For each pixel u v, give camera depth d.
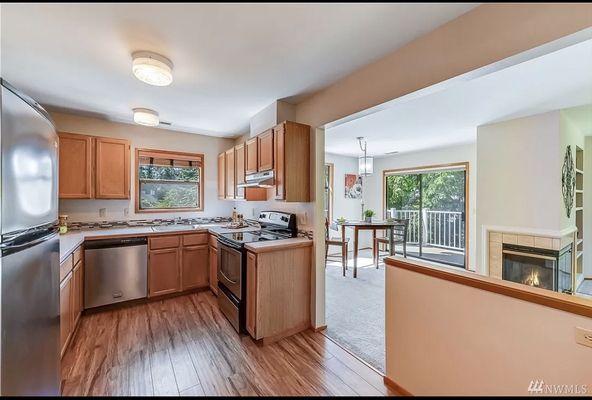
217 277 3.07
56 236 1.45
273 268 2.33
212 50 1.72
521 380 1.21
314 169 2.54
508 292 1.24
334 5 1.28
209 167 4.23
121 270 2.94
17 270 1.03
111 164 3.19
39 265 1.22
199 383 1.77
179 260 3.31
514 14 1.21
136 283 3.03
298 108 2.74
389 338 1.79
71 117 3.18
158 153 3.79
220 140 4.32
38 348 1.21
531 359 1.19
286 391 1.71
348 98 2.12
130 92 2.47
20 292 1.05
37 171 1.22
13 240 1.01
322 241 2.56
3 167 0.95
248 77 2.13
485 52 1.30
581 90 2.36
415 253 5.74
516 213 3.25
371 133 3.94
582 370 1.07
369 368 1.96
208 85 2.29
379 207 6.27
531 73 2.02
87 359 2.00
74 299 2.34
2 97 0.95
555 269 2.95
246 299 2.41
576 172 3.67
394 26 1.47
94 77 2.15
